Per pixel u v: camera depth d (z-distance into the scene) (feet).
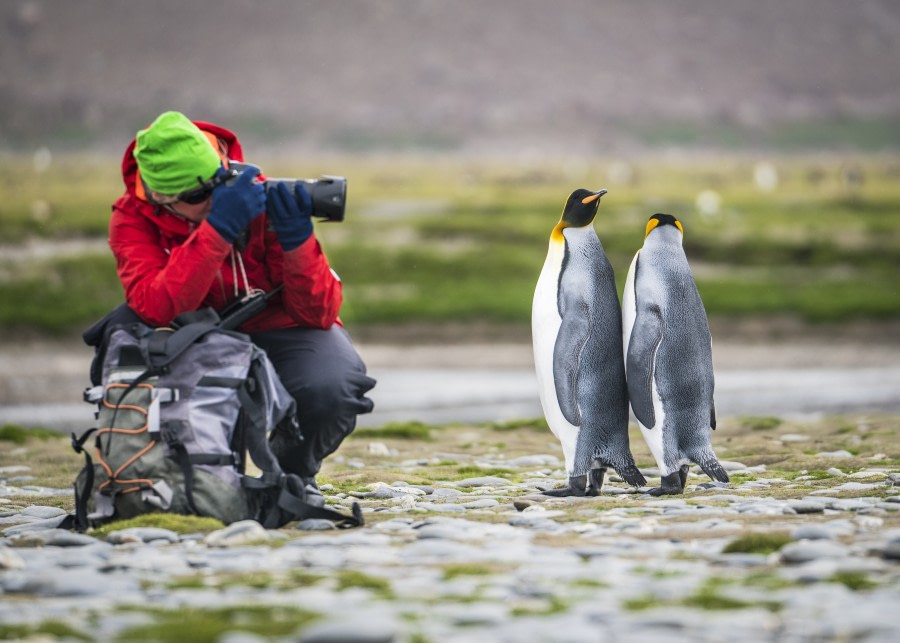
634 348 68.08
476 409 201.67
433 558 49.11
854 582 42.39
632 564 46.80
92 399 59.16
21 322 307.58
